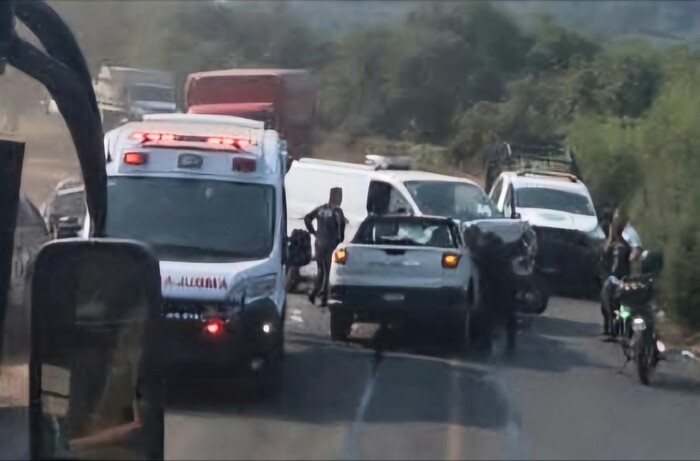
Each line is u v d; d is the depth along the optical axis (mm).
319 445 18031
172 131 23828
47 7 19172
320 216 34562
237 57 71688
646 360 25000
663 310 32906
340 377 24172
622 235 31656
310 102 60812
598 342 30750
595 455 18047
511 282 30984
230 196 23031
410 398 22141
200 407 20781
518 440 18844
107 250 15453
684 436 19609
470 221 32656
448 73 69250
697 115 35375
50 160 45312
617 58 57312
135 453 15391
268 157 23609
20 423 19078
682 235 33094
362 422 19875
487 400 22344
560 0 65375
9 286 22406
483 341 29844
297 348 27734
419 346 28891
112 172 23172
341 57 73438
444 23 70625
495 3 69312
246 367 20891
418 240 30016
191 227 22578
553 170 49781
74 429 15336
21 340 24016
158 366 15492
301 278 37125
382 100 70812
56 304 15375
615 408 22078
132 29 69875
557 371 26078
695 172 34062
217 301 20594
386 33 72438
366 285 28141
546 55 64812
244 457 17156
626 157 46781
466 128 65750
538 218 40750
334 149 66688
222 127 24953
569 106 60219
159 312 15523
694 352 30016
